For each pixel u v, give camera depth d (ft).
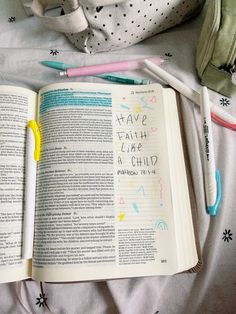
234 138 1.53
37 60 1.65
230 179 1.45
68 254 1.22
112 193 1.31
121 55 1.68
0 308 1.32
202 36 1.55
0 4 1.83
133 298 1.32
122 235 1.26
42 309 1.32
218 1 1.43
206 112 1.46
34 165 1.33
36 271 1.23
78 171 1.31
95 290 1.34
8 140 1.35
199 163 1.43
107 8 1.46
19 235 1.25
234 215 1.42
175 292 1.36
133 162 1.36
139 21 1.54
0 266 1.21
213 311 1.36
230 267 1.37
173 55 1.69
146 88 1.50
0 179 1.29
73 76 1.61
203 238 1.38
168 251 1.25
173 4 1.56
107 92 1.47
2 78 1.60
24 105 1.42
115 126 1.42
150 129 1.43
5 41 1.74
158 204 1.31
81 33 1.60
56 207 1.26
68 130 1.38
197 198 1.40
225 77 1.52
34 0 1.50
